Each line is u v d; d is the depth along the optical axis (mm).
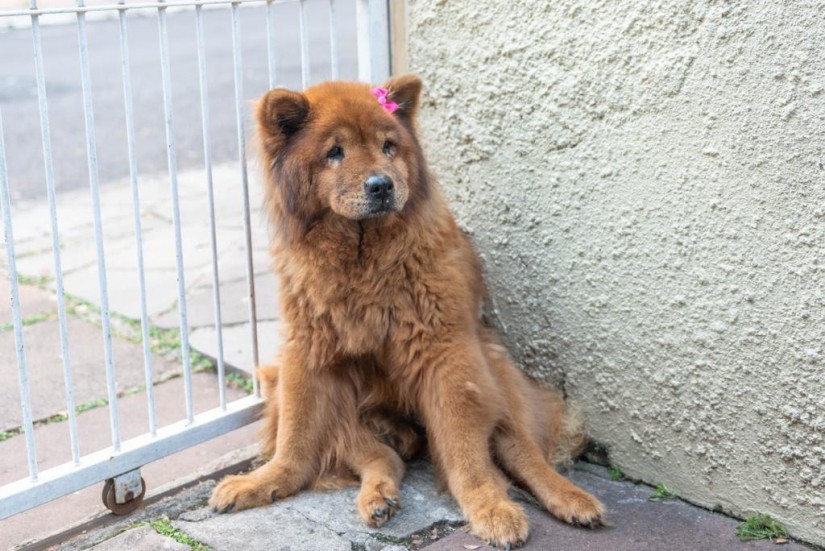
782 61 2855
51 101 11469
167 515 3404
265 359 4895
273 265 3527
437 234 3455
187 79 12133
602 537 3164
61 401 4562
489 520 3117
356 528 3242
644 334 3430
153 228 7297
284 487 3459
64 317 3186
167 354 5125
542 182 3627
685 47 3076
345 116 3277
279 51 13109
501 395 3488
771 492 3189
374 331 3436
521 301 3834
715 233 3135
